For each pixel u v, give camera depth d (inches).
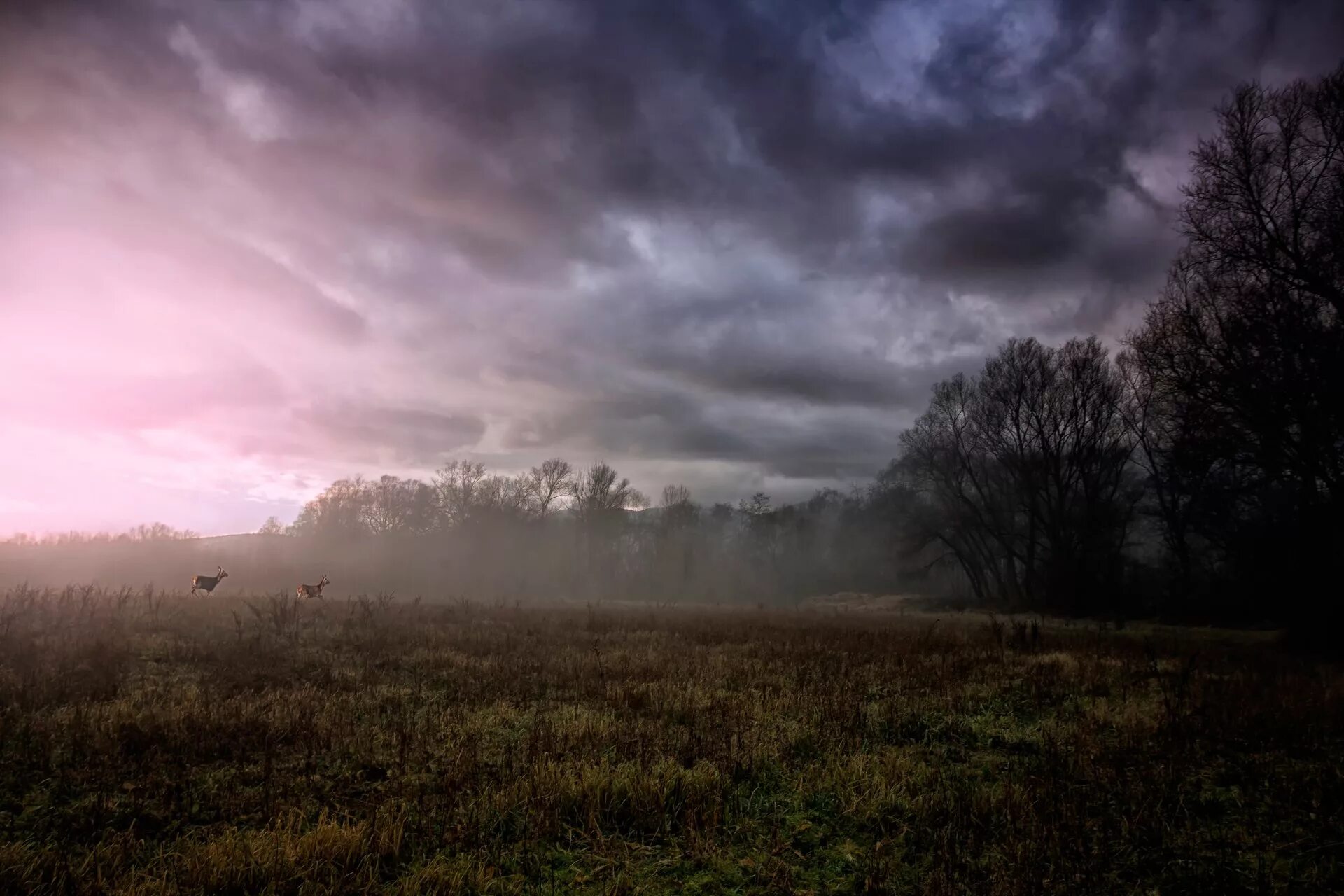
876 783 287.0
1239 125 996.6
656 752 314.5
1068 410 1914.4
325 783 284.5
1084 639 924.0
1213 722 388.5
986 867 223.0
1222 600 1518.2
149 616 786.2
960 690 497.4
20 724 331.0
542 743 325.4
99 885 194.5
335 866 208.4
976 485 2130.9
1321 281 929.5
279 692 425.1
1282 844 245.4
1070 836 237.0
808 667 575.5
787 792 285.0
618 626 983.0
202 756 309.4
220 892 198.2
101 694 402.0
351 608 1063.6
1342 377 916.6
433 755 320.8
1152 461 1697.8
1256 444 1049.5
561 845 235.1
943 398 2119.8
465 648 672.4
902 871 220.5
